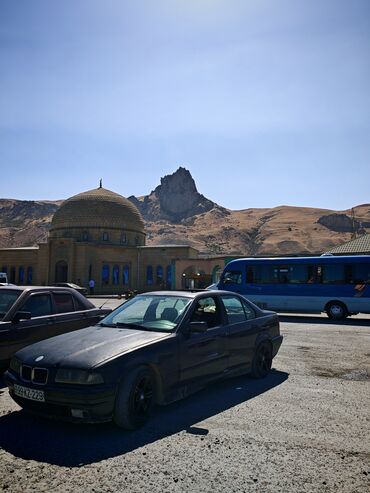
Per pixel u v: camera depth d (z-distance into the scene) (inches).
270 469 154.4
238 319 279.4
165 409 223.3
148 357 201.2
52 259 1934.1
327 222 6112.2
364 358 364.8
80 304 339.0
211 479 146.5
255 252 5054.1
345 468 155.9
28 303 297.4
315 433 189.8
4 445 175.8
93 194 2181.3
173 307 245.9
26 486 142.0
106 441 179.8
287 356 374.3
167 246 1995.6
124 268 2000.5
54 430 193.2
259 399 241.3
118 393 188.2
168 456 164.6
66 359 192.1
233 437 184.2
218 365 247.8
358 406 228.7
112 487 141.2
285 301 766.5
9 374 208.8
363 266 718.5
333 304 732.0
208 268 1768.0
